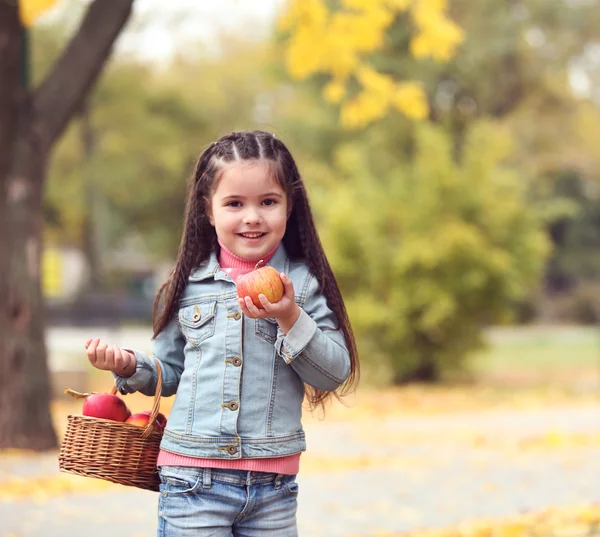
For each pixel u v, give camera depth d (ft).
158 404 8.86
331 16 31.35
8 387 26.43
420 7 30.17
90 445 8.86
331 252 45.55
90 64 26.94
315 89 87.45
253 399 8.64
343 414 35.60
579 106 96.12
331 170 90.79
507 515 18.38
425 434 30.19
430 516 18.40
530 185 93.81
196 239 9.16
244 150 8.77
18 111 26.45
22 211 26.63
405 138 87.20
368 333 45.24
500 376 50.75
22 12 26.21
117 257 160.66
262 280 8.17
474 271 44.09
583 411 35.91
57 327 90.12
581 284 119.03
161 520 8.68
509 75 89.45
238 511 8.54
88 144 105.60
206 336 8.82
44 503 19.67
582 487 21.25
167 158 107.76
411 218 45.21
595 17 86.89
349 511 18.94
